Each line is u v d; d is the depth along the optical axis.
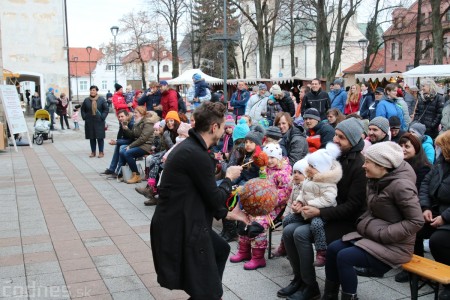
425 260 3.85
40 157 13.62
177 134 7.84
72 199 8.25
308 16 34.06
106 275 4.84
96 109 13.23
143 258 5.32
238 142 6.28
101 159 13.15
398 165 3.78
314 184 4.26
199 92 13.48
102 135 13.41
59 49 34.97
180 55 64.06
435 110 11.38
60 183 9.71
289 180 5.23
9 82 23.11
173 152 3.36
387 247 3.74
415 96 16.45
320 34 29.48
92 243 5.86
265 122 10.31
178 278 3.27
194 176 3.29
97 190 9.00
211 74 52.34
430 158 6.62
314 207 4.22
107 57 60.47
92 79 81.38
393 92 9.06
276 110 11.05
